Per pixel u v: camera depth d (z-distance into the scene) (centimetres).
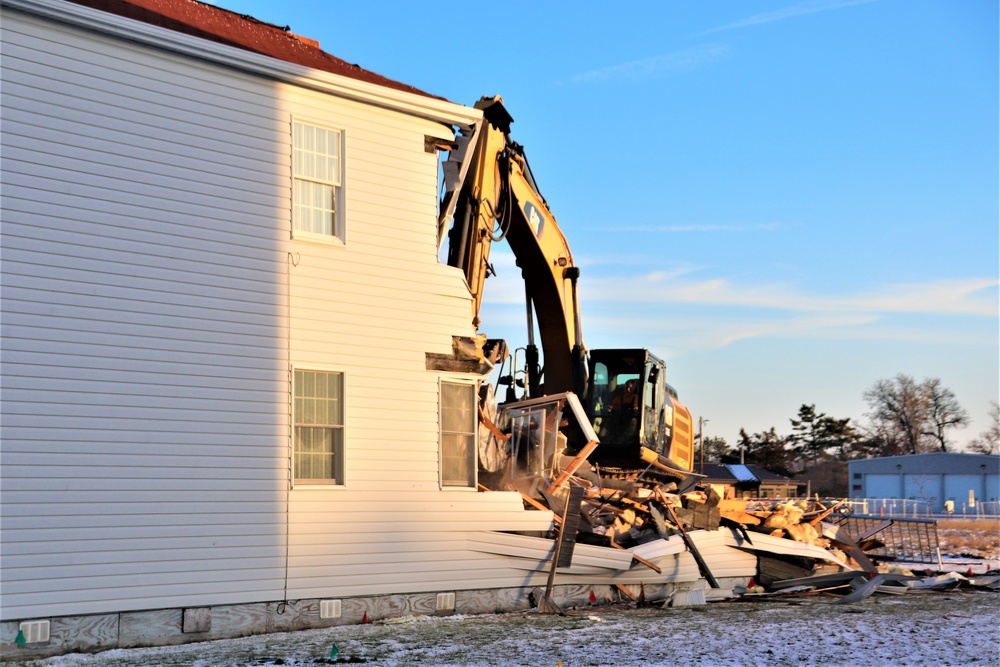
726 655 1305
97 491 1340
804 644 1397
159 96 1446
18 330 1295
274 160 1557
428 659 1245
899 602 1956
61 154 1352
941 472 7994
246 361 1495
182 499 1413
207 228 1475
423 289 1719
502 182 2191
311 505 1543
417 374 1694
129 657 1271
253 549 1475
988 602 1966
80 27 1377
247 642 1384
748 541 2142
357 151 1656
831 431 11500
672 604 1891
